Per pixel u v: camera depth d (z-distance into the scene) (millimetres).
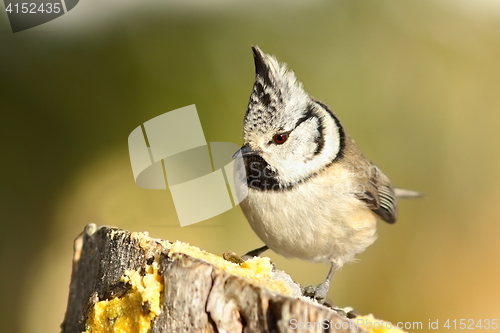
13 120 9812
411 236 12250
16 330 9445
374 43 12391
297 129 6641
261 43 11414
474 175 12438
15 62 9594
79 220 10023
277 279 4379
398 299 11680
